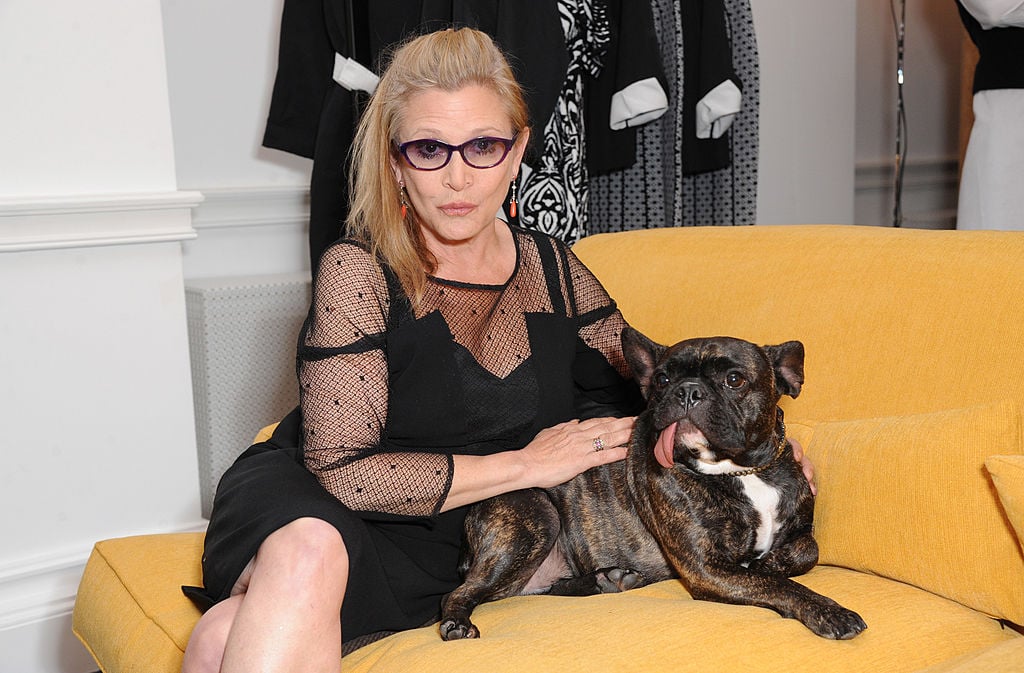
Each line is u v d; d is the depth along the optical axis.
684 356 2.03
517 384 2.18
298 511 1.78
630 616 1.79
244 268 4.44
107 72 3.06
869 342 2.14
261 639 1.65
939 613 1.80
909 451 1.90
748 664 1.64
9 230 2.89
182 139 4.23
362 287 2.06
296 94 3.94
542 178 3.51
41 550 3.07
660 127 3.91
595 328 2.44
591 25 3.57
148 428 3.23
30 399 3.00
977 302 2.02
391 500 1.97
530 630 1.80
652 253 2.71
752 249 2.48
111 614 2.16
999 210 3.93
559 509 2.25
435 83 1.98
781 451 2.04
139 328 3.18
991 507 1.78
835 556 2.00
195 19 4.20
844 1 5.29
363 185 2.13
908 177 6.36
